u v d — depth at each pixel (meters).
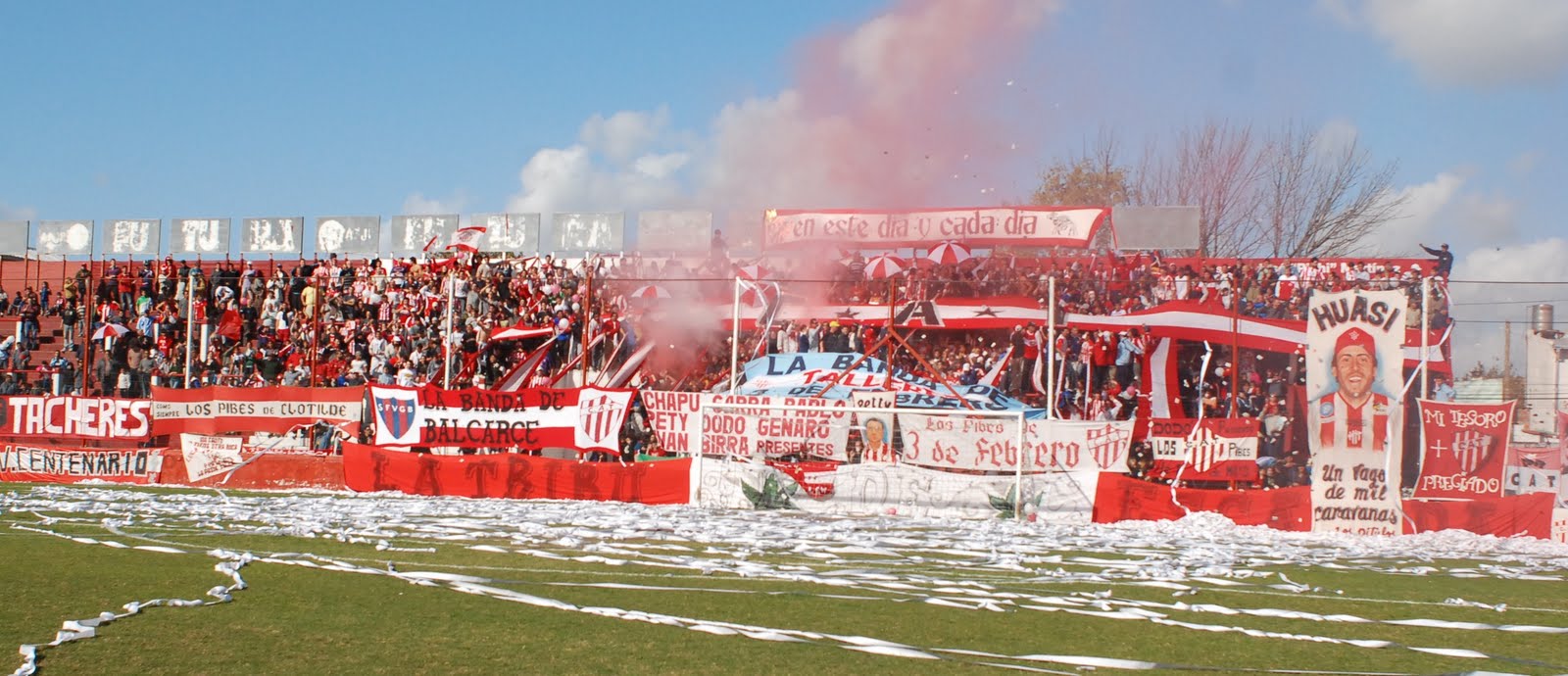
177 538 16.72
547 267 35.12
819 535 18.50
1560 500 22.28
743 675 8.98
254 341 35.25
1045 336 28.39
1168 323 28.42
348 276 37.28
